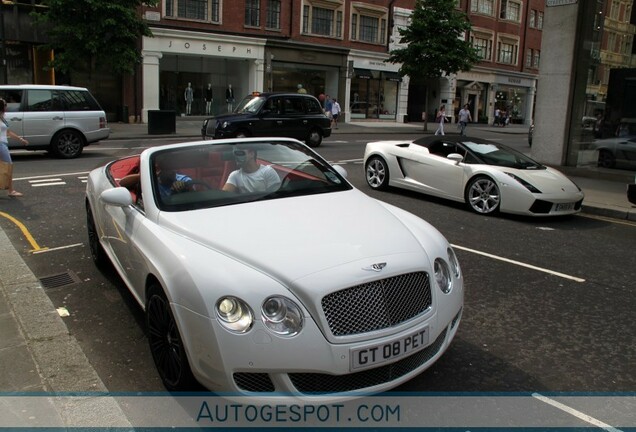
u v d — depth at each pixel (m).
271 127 17.31
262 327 2.80
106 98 26.38
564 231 7.92
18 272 5.34
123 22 20.95
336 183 4.56
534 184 8.40
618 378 3.65
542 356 3.94
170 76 28.17
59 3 19.66
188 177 4.15
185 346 3.01
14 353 3.77
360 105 36.28
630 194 8.63
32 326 4.17
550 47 13.34
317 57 32.66
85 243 6.57
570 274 5.84
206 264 3.07
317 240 3.32
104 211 4.83
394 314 3.03
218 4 28.45
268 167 4.44
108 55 21.02
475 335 4.26
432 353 3.29
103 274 5.52
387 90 37.56
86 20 20.59
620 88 12.44
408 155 9.98
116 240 4.40
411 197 10.09
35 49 24.05
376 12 35.19
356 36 34.69
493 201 8.66
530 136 24.09
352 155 16.59
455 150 9.45
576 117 13.26
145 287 3.55
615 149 12.64
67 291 5.06
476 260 6.29
